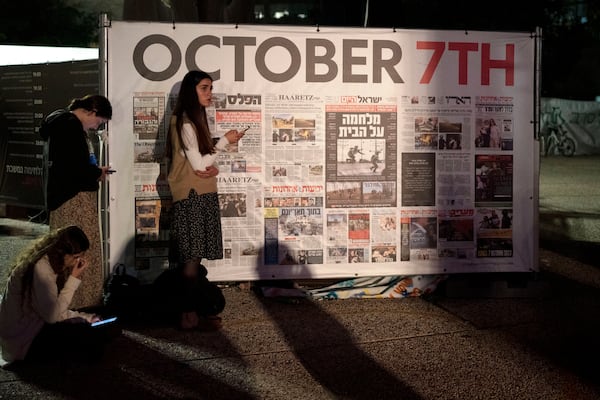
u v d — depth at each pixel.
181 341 4.73
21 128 9.98
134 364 4.30
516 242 5.93
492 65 5.80
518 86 5.84
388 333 4.93
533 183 5.91
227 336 4.84
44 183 5.16
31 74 9.74
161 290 5.08
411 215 5.81
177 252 4.83
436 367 4.29
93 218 5.16
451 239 5.87
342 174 5.71
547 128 25.39
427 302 5.75
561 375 4.17
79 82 9.24
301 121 5.63
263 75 5.57
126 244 5.54
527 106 5.87
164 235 5.55
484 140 5.84
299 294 5.74
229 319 5.22
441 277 5.96
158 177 5.52
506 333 4.95
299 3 25.19
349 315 5.35
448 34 5.73
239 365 4.30
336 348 4.61
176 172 4.82
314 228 5.72
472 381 4.07
